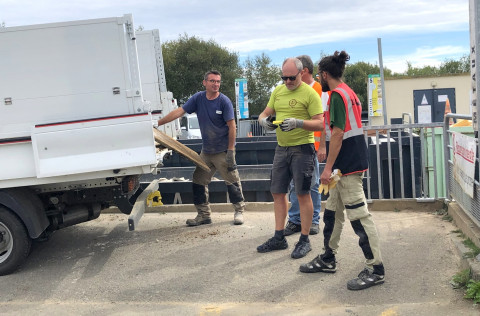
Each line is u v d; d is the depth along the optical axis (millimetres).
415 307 3871
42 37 4680
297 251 5105
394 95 26562
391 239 5516
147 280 4766
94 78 4738
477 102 4250
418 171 7145
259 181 7352
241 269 4895
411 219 6273
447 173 6422
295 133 4953
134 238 6195
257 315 3924
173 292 4457
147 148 4727
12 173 4746
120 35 4707
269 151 10109
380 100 15914
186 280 4707
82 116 4762
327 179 4172
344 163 4191
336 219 4520
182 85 38219
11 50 4672
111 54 4723
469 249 4746
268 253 5312
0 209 4953
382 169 7254
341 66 4297
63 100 4738
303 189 5004
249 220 6742
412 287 4234
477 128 4297
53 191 5199
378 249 4230
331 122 4125
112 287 4648
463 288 4105
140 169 4797
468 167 5242
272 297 4230
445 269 4574
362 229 4250
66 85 4730
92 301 4379
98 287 4672
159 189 7637
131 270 5062
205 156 6453
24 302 4422
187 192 7625
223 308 4074
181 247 5707
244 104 21219
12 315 4160
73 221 5562
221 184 7523
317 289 4324
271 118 5117
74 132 4688
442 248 5117
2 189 4910
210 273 4844
